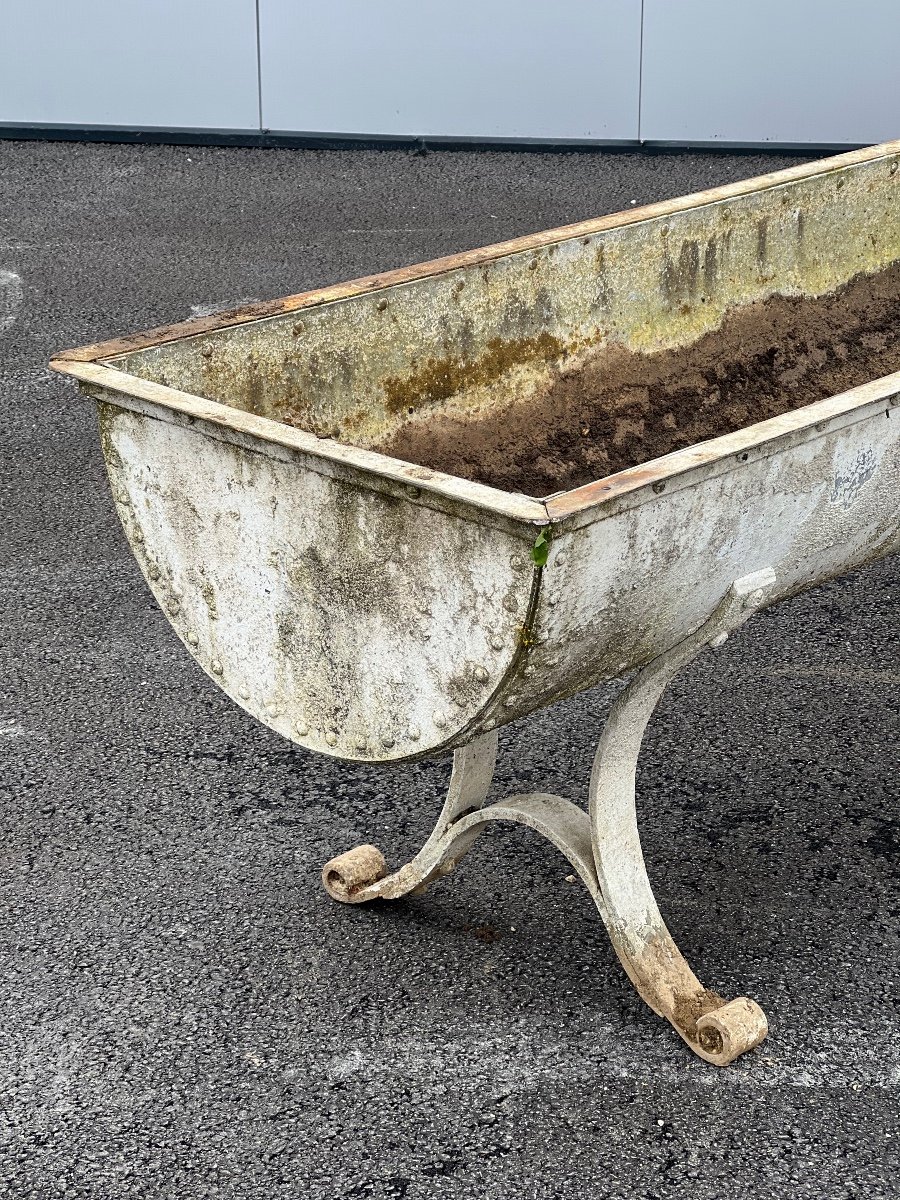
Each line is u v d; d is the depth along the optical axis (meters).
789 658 2.46
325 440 1.46
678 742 2.26
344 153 5.09
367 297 1.96
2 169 4.88
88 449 3.12
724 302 2.46
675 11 4.90
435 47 5.01
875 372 2.62
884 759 2.21
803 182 2.51
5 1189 1.55
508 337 2.17
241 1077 1.69
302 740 1.66
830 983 1.81
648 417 2.35
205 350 1.78
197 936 1.90
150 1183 1.56
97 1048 1.73
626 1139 1.60
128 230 4.35
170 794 2.15
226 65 5.09
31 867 2.01
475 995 1.80
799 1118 1.63
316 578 1.54
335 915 1.93
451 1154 1.59
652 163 4.96
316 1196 1.54
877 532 1.71
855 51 4.88
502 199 4.60
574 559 1.35
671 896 1.95
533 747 2.25
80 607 2.59
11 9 5.05
